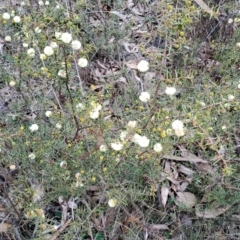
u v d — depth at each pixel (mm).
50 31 523
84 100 450
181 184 489
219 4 624
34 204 414
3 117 511
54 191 440
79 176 424
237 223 461
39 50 491
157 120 417
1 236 432
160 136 412
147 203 464
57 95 515
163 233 456
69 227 431
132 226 439
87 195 451
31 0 594
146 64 435
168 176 479
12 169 451
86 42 612
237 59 595
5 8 595
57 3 582
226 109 466
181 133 387
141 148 424
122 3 697
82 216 438
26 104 518
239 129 523
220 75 601
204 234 452
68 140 453
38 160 450
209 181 472
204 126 430
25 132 468
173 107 466
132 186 448
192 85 544
